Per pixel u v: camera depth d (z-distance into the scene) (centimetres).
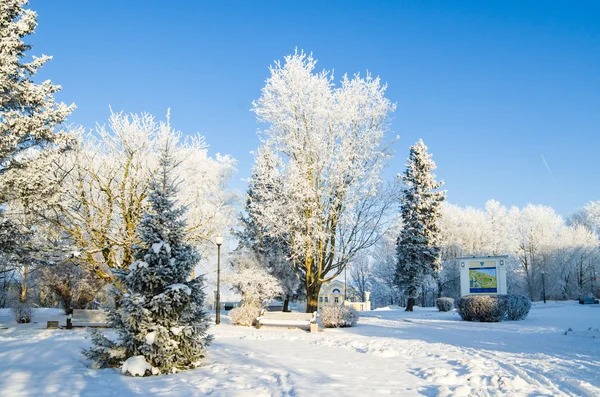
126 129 2311
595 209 7650
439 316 3425
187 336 1005
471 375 872
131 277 989
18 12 1880
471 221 6775
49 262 2020
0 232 1717
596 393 702
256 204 2623
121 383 838
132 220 2195
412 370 969
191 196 2461
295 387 775
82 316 2041
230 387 800
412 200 4853
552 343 1455
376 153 2553
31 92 1820
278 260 3403
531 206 7212
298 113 2530
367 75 2617
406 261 4688
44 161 1812
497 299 2631
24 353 1155
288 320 2188
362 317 3325
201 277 1068
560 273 6731
